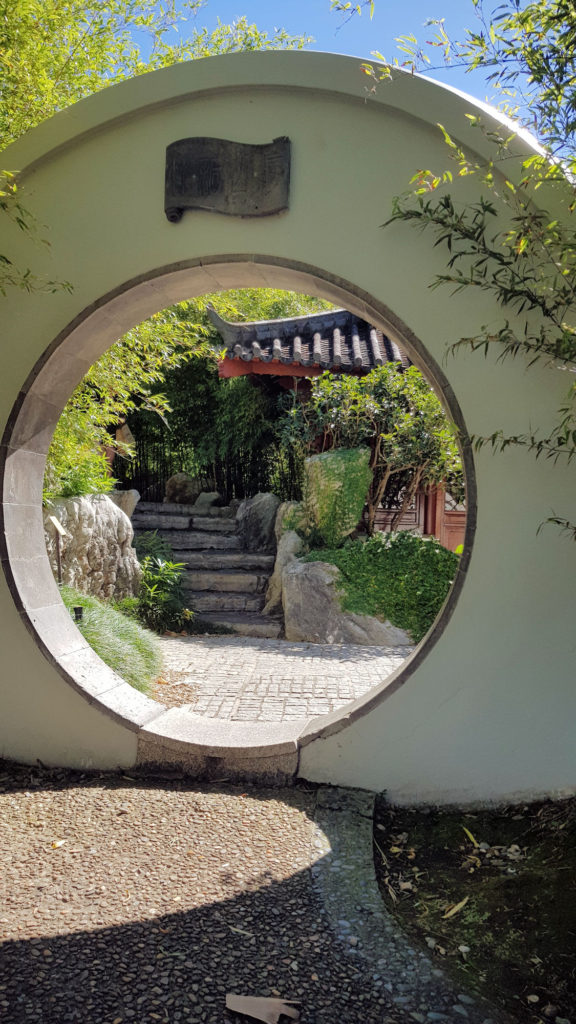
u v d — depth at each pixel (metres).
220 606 8.40
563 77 2.31
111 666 4.91
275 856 2.73
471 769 3.14
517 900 2.49
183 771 3.45
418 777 3.20
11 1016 1.87
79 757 3.54
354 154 3.12
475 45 2.46
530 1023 1.96
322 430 9.30
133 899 2.43
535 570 3.04
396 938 2.29
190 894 2.47
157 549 8.81
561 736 3.07
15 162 3.38
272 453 11.80
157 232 3.33
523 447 3.01
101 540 6.63
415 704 3.19
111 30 5.00
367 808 3.09
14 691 3.56
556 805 3.02
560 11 2.34
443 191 3.00
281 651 6.83
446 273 3.04
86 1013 1.90
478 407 3.04
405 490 9.52
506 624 3.08
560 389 2.96
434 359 3.07
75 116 3.31
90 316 3.42
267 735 3.54
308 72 3.08
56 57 4.41
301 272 3.21
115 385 5.64
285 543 8.36
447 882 2.68
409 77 2.97
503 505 3.04
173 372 12.84
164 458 12.92
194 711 4.92
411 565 7.50
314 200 3.17
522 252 2.71
